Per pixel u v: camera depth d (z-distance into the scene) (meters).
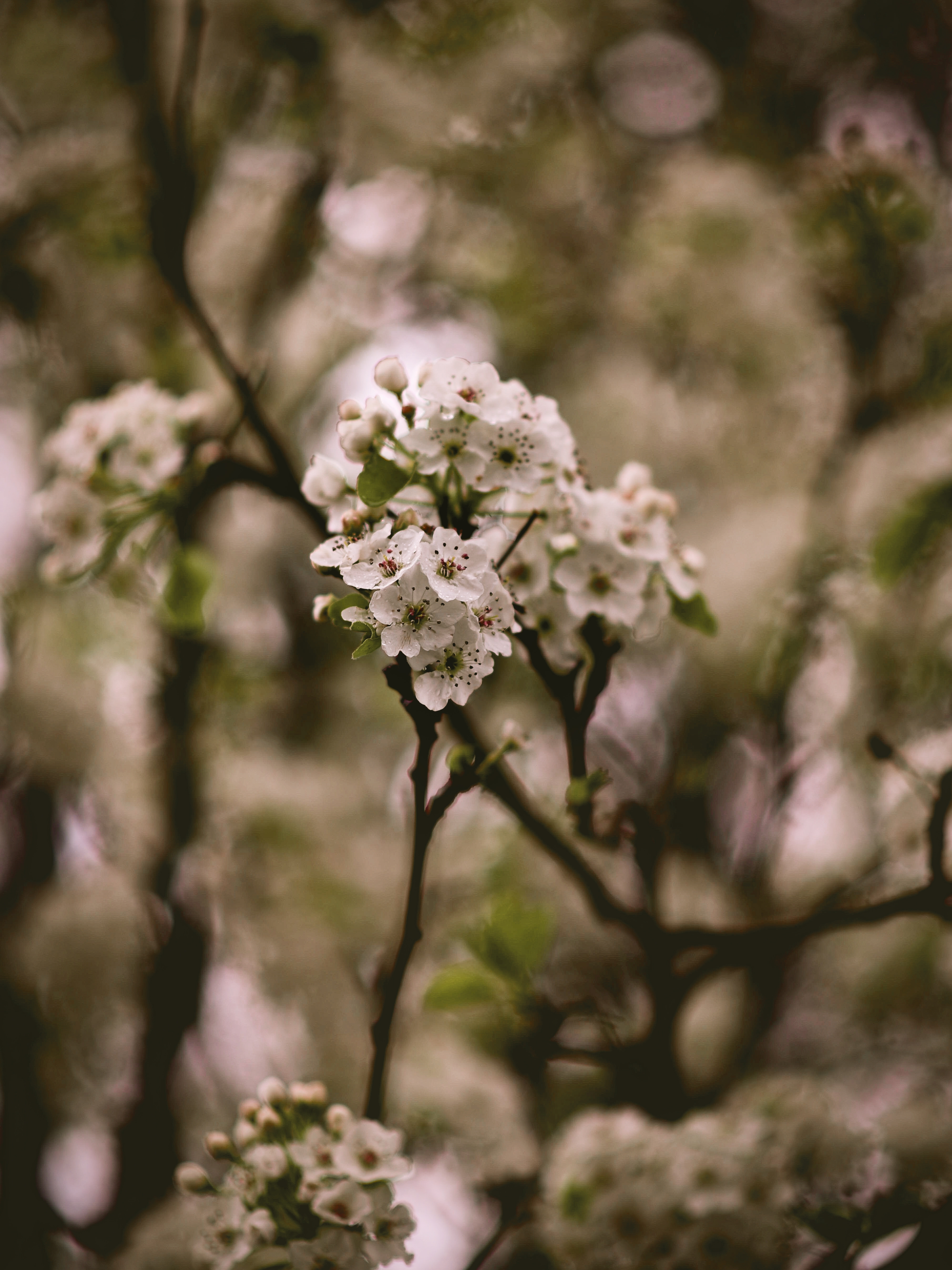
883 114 2.93
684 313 2.71
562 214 2.90
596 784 1.29
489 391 1.05
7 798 2.83
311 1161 1.12
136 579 1.99
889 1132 1.75
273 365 2.73
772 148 2.90
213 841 2.74
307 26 2.50
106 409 1.54
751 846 2.67
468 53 2.62
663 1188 1.54
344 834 2.78
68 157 2.52
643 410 2.76
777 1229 1.51
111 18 2.48
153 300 2.60
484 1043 2.47
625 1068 1.61
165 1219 2.28
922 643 2.31
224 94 2.63
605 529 1.21
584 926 2.55
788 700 2.55
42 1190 2.65
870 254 2.39
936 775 2.02
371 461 1.03
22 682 2.61
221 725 2.86
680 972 1.68
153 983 2.74
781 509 2.49
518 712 2.68
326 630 3.06
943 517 1.73
